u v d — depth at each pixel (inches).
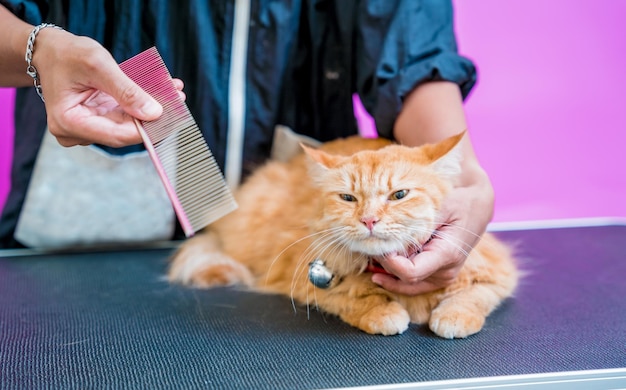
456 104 57.4
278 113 73.3
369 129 101.8
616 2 100.9
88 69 41.4
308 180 59.8
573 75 103.3
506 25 102.0
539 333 43.8
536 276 60.4
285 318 47.9
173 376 36.3
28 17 59.4
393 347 41.1
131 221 72.4
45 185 69.1
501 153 104.3
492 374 35.7
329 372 36.6
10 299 54.0
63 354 40.2
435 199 45.5
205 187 44.8
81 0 64.9
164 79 45.3
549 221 87.4
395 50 61.6
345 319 46.8
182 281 59.2
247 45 69.3
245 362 38.5
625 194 103.5
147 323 46.8
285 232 57.1
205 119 69.8
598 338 42.6
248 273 59.4
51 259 69.3
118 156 69.7
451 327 42.8
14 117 72.1
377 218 43.5
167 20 68.2
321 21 71.2
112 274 62.6
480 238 48.6
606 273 61.2
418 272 41.5
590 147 104.2
